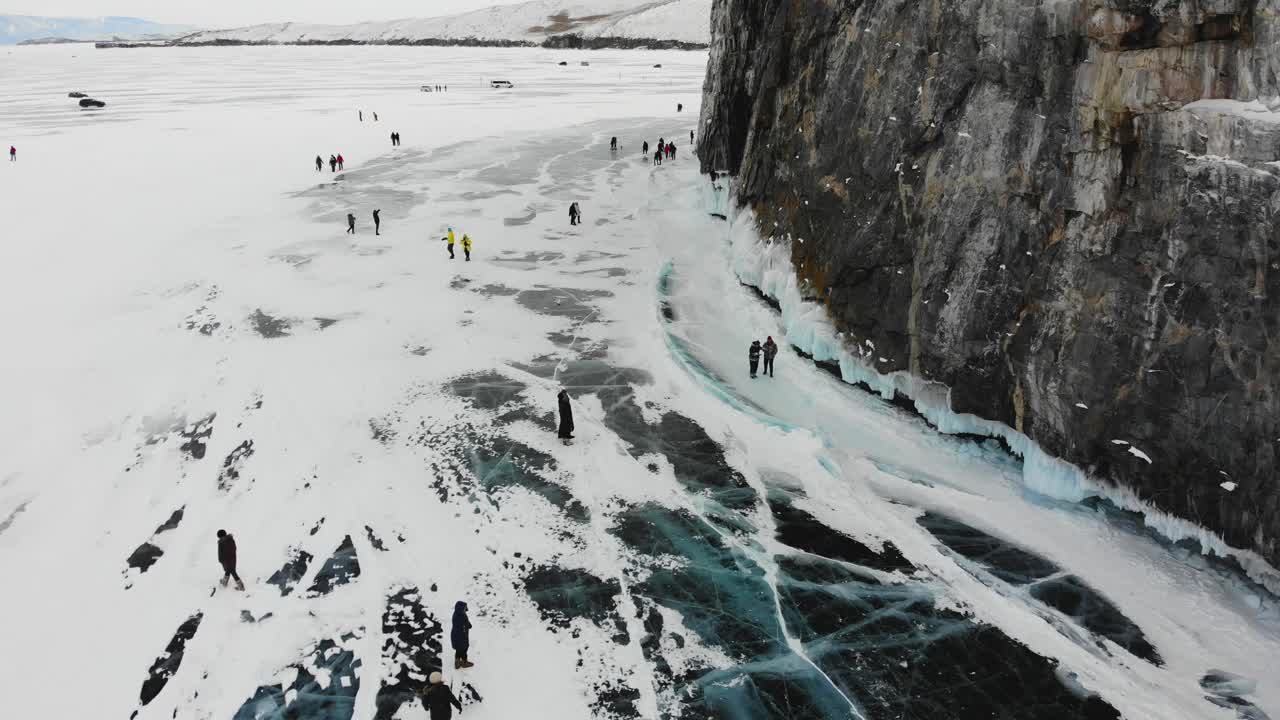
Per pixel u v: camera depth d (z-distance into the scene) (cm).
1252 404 1248
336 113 7512
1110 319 1448
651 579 1386
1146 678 1162
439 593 1345
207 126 6588
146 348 2355
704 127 3888
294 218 3747
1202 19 1305
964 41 1747
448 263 3097
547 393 2075
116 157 5141
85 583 1415
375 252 3228
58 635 1290
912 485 1670
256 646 1236
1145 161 1392
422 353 2305
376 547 1465
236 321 2533
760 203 2762
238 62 17225
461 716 1087
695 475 1716
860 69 2098
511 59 17588
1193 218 1316
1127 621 1276
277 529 1525
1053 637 1241
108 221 3662
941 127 1812
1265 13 1228
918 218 1864
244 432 1886
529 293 2783
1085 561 1413
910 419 1898
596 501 1612
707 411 1988
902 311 1908
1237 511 1286
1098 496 1533
